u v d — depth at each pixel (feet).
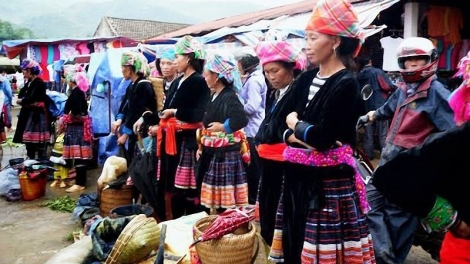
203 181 11.67
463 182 4.39
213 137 11.46
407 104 10.19
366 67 18.62
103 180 14.40
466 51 20.54
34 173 17.97
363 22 18.26
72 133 19.67
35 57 43.19
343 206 7.04
